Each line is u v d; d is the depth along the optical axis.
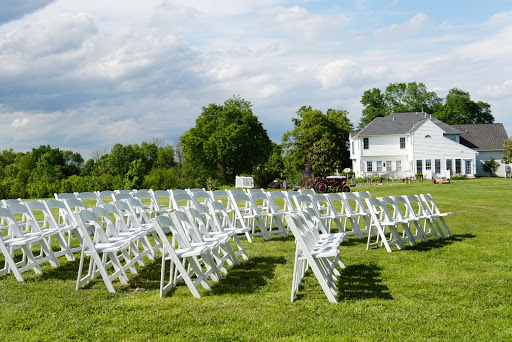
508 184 28.14
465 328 4.34
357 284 5.97
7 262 6.55
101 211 6.54
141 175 29.38
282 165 60.38
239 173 52.75
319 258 5.39
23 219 9.14
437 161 41.16
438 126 40.91
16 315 4.70
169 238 9.48
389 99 62.91
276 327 4.33
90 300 5.28
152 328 4.33
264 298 5.34
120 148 58.41
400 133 42.62
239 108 55.44
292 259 7.53
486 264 7.14
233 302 5.16
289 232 10.47
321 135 49.66
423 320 4.55
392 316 4.66
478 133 47.44
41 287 5.83
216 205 7.69
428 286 5.84
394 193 23.78
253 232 9.71
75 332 4.23
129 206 7.80
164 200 18.23
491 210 14.77
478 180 34.66
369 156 43.47
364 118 63.47
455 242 9.22
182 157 63.66
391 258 7.66
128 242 6.20
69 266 7.18
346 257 7.71
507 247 8.59
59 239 7.48
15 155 96.38
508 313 4.78
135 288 5.91
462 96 63.53
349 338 4.06
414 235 9.53
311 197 9.05
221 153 50.59
